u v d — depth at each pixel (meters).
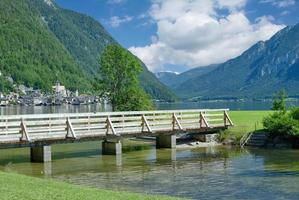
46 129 38.12
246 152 41.06
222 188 25.08
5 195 17.08
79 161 36.16
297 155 38.41
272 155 38.62
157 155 39.81
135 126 45.12
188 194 23.69
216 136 48.53
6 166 33.59
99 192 18.88
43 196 17.20
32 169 32.28
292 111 47.38
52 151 42.53
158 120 52.78
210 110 49.50
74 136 36.88
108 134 39.75
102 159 37.31
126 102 62.47
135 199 17.53
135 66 63.31
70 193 18.11
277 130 44.50
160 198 18.08
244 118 56.56
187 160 36.56
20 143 34.50
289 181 26.72
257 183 26.30
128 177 28.88
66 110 179.62
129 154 40.59
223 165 33.56
